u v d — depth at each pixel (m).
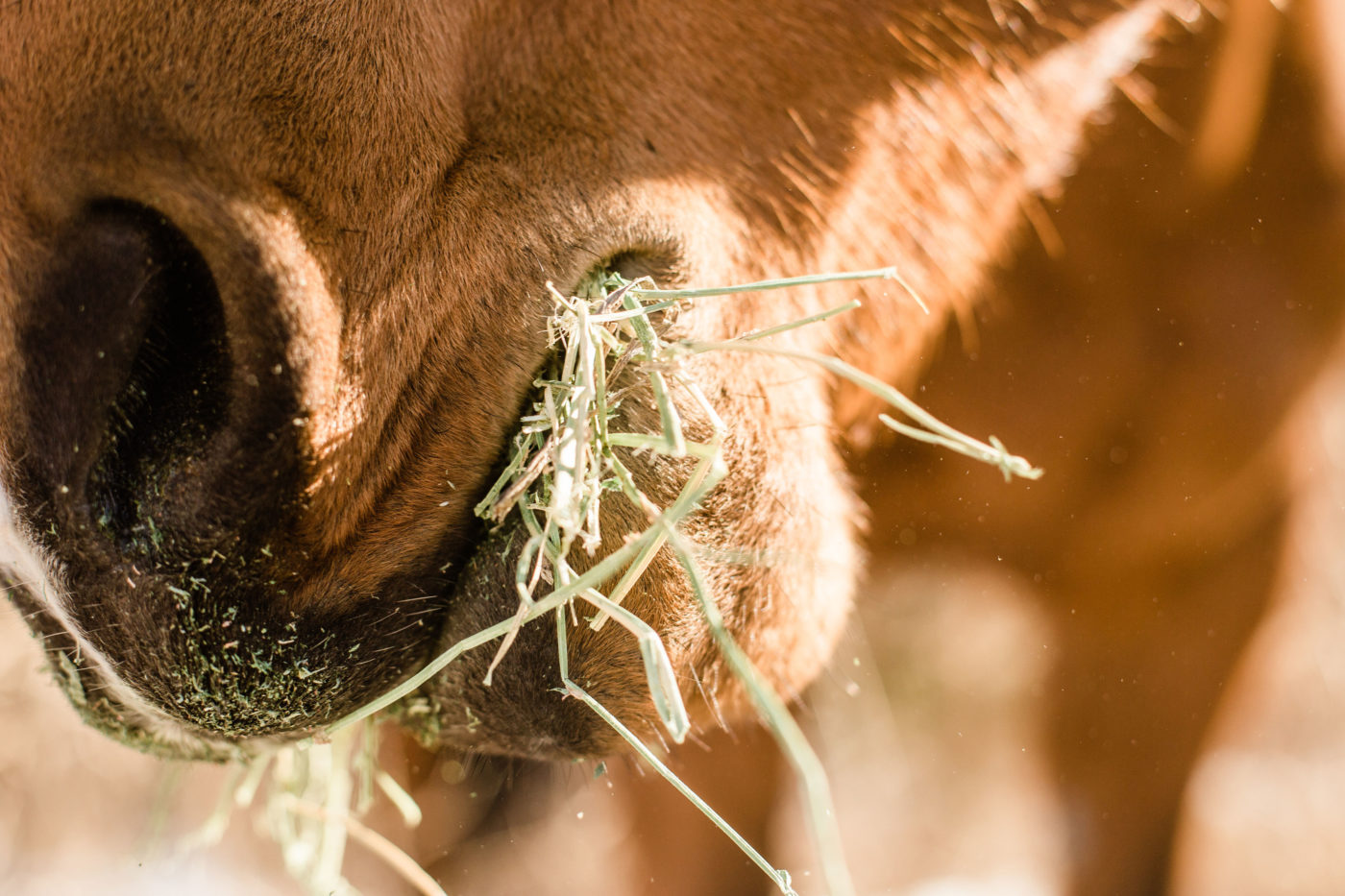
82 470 0.93
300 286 0.92
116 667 0.94
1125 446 1.29
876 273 0.96
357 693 0.95
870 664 1.84
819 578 1.00
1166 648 1.38
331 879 1.12
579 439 0.93
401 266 0.94
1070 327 1.25
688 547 0.96
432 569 0.96
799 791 1.44
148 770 1.84
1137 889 1.41
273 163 0.92
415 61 0.94
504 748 0.98
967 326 1.17
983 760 2.08
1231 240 1.25
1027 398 1.26
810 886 1.74
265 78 0.92
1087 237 1.22
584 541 0.95
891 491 1.28
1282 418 1.29
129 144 0.92
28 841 1.79
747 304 0.98
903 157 1.03
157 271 0.92
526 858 1.68
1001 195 1.08
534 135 0.96
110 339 0.92
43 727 1.79
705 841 1.40
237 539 0.93
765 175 0.99
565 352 0.96
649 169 0.96
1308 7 1.20
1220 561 1.36
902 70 1.03
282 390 0.92
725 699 0.99
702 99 0.98
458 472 0.95
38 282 0.92
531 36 0.96
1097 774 1.42
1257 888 1.75
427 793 1.62
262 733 0.95
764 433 0.97
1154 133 1.20
